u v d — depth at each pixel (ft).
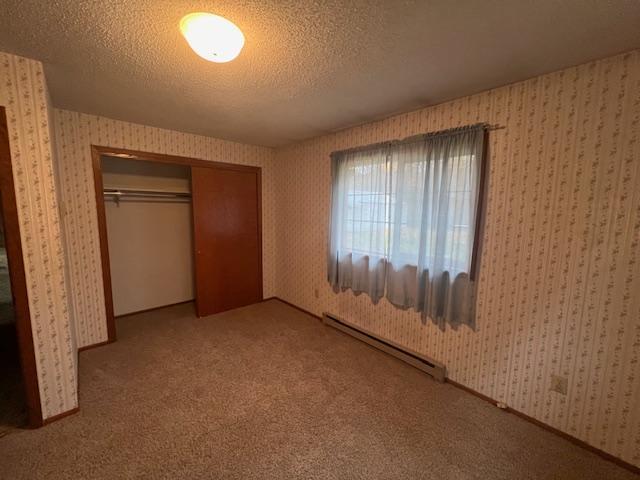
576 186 5.48
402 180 8.19
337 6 3.92
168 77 6.10
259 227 13.44
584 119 5.33
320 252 11.50
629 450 5.18
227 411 6.42
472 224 6.79
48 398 5.97
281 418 6.24
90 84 6.43
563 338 5.80
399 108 7.78
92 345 9.23
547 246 5.89
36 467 4.97
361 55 5.16
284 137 11.24
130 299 12.02
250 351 9.12
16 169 5.41
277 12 4.06
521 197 6.16
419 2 3.80
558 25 4.23
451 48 4.90
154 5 3.93
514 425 6.19
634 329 5.03
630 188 4.95
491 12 3.97
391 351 8.74
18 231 5.50
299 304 12.87
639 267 4.93
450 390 7.35
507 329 6.56
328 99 7.20
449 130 7.08
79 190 8.74
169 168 12.55
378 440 5.69
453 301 7.36
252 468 5.03
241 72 5.82
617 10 3.87
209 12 4.07
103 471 4.92
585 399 5.60
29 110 5.45
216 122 9.29
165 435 5.72
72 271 8.75
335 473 4.98
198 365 8.26
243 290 13.21
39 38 4.71
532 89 5.90
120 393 6.97
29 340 5.71
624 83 4.91
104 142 9.04
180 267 13.30
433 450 5.49
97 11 4.04
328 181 10.84
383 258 9.05
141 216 12.01
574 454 5.49
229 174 12.18
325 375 7.86
